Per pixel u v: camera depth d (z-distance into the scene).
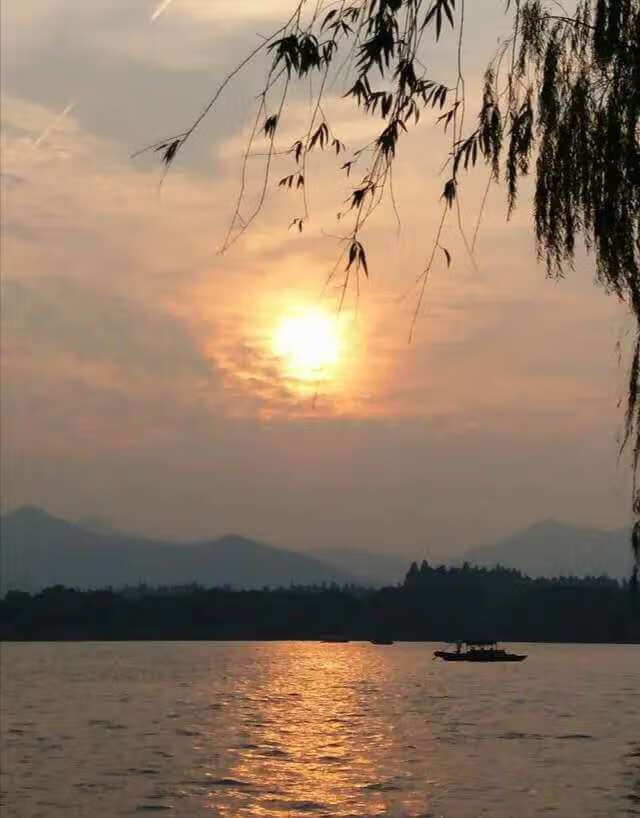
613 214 13.89
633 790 66.88
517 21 14.00
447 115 11.64
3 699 160.00
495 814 60.75
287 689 180.62
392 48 11.29
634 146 13.84
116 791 72.12
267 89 11.09
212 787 74.12
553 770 76.81
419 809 63.72
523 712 128.25
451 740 98.81
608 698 150.38
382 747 95.06
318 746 97.31
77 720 126.56
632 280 14.00
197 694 170.25
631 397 15.79
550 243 14.09
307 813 64.19
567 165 13.95
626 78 13.69
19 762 87.38
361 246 11.29
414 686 184.50
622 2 13.34
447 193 12.05
